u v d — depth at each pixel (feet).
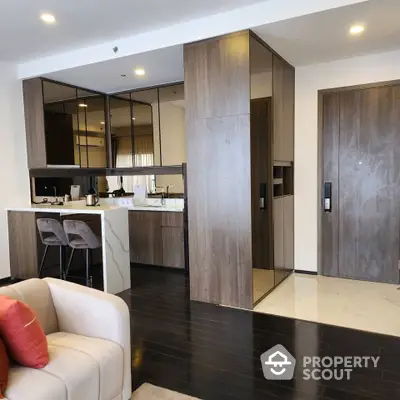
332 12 9.95
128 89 18.52
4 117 15.49
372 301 12.21
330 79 14.58
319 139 14.99
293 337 9.67
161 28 12.23
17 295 6.77
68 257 16.39
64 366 5.67
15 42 13.23
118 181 19.99
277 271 13.93
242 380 7.74
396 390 7.28
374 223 14.37
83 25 11.78
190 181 12.42
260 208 12.30
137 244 17.89
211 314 11.41
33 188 16.79
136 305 12.33
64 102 17.08
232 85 11.34
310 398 7.09
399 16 10.27
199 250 12.48
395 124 13.70
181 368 8.25
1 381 5.07
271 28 10.94
